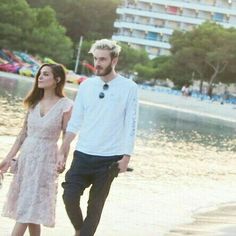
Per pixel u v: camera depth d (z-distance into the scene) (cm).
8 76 6166
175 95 8144
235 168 1917
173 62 10262
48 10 8538
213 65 10125
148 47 13775
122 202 1031
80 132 617
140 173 1430
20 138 636
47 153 613
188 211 1034
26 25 8112
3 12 7950
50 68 621
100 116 606
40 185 605
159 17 13738
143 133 2608
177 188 1287
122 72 11188
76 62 9656
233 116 6500
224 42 9888
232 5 13612
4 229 738
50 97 627
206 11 13675
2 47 7969
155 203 1067
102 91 610
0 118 2158
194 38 10231
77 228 629
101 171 605
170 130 3041
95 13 12525
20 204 601
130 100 609
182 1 13750
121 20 13700
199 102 7506
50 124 613
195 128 3550
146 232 827
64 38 8494
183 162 1836
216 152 2366
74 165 615
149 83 10875
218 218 984
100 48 605
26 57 7656
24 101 630
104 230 807
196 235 824
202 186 1383
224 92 11069
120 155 610
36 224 615
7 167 626
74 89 5803
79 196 611
